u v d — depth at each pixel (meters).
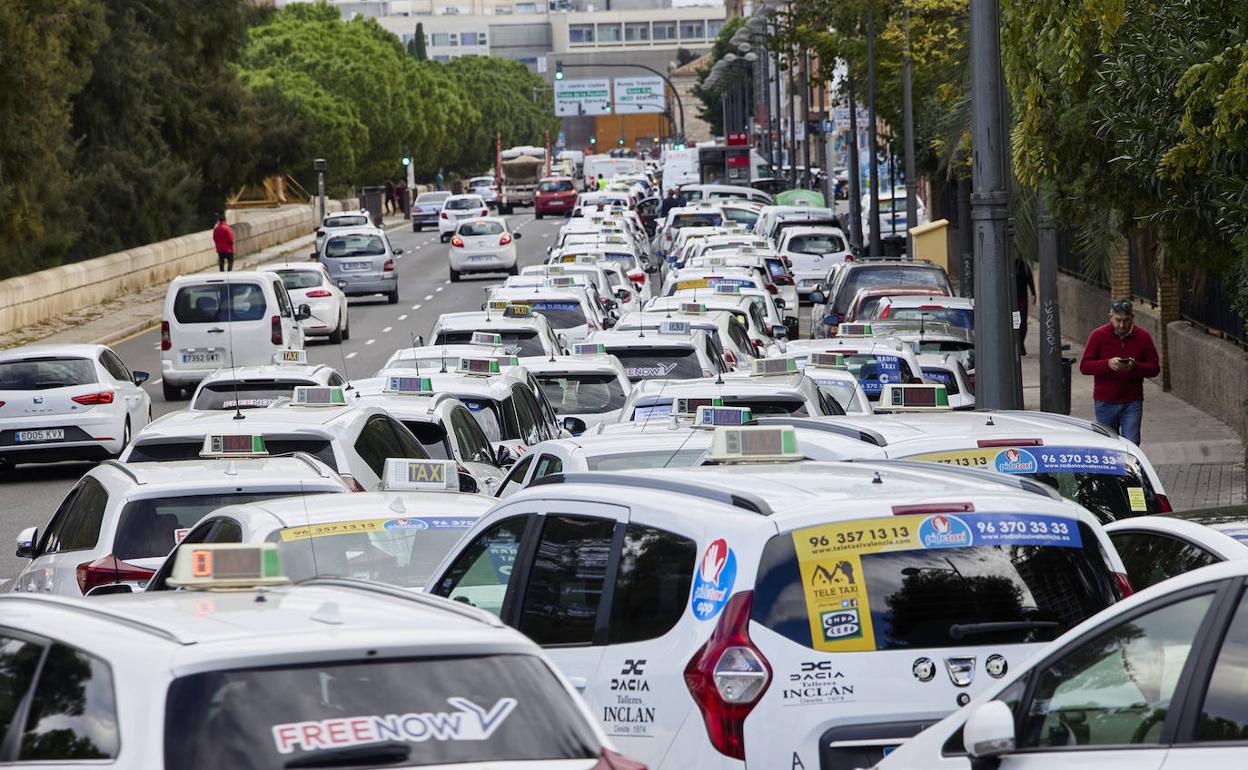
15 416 46.31
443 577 14.73
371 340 81.00
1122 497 17.25
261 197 181.00
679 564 11.96
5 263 95.56
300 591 10.63
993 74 29.61
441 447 28.12
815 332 64.31
